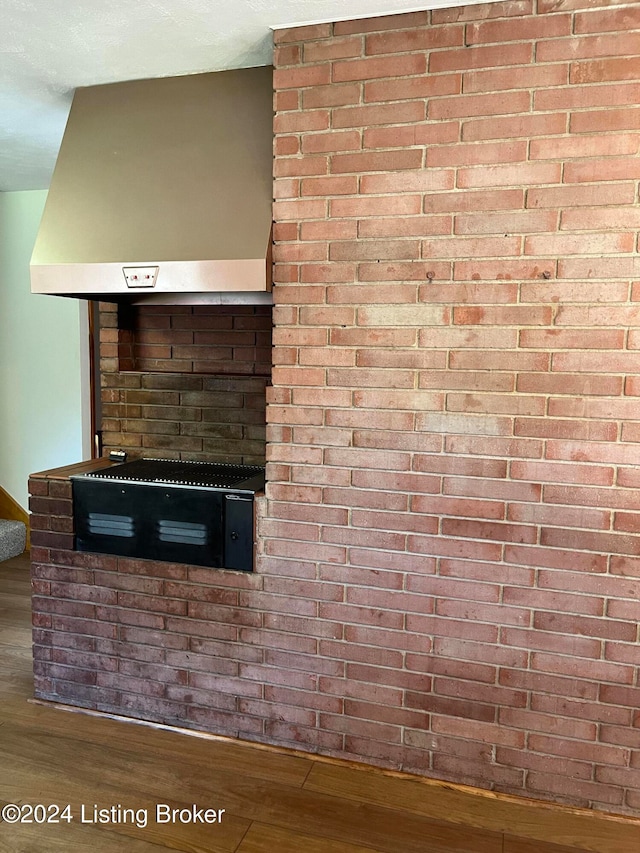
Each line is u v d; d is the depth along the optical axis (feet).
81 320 13.07
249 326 8.43
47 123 8.75
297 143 6.38
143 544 7.28
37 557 7.73
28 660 8.87
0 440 13.88
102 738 7.16
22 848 5.59
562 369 5.87
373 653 6.63
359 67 6.12
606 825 5.99
